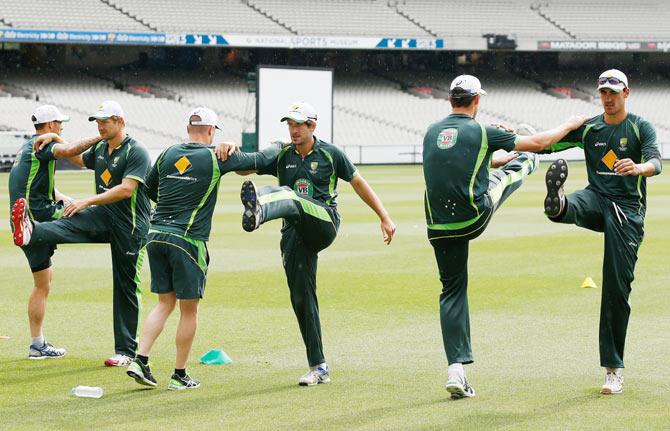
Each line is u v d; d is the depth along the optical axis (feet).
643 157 23.34
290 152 25.07
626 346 29.14
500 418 21.39
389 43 180.14
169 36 166.40
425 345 29.73
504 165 25.88
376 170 150.10
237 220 73.00
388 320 33.99
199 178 24.47
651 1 204.85
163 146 164.35
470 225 23.22
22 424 21.20
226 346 29.86
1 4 165.07
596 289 40.24
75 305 37.47
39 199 29.19
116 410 22.39
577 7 201.77
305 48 181.37
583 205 23.59
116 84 176.65
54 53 177.06
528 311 35.32
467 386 23.34
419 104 189.57
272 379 25.50
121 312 27.94
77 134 160.25
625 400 22.89
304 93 147.84
